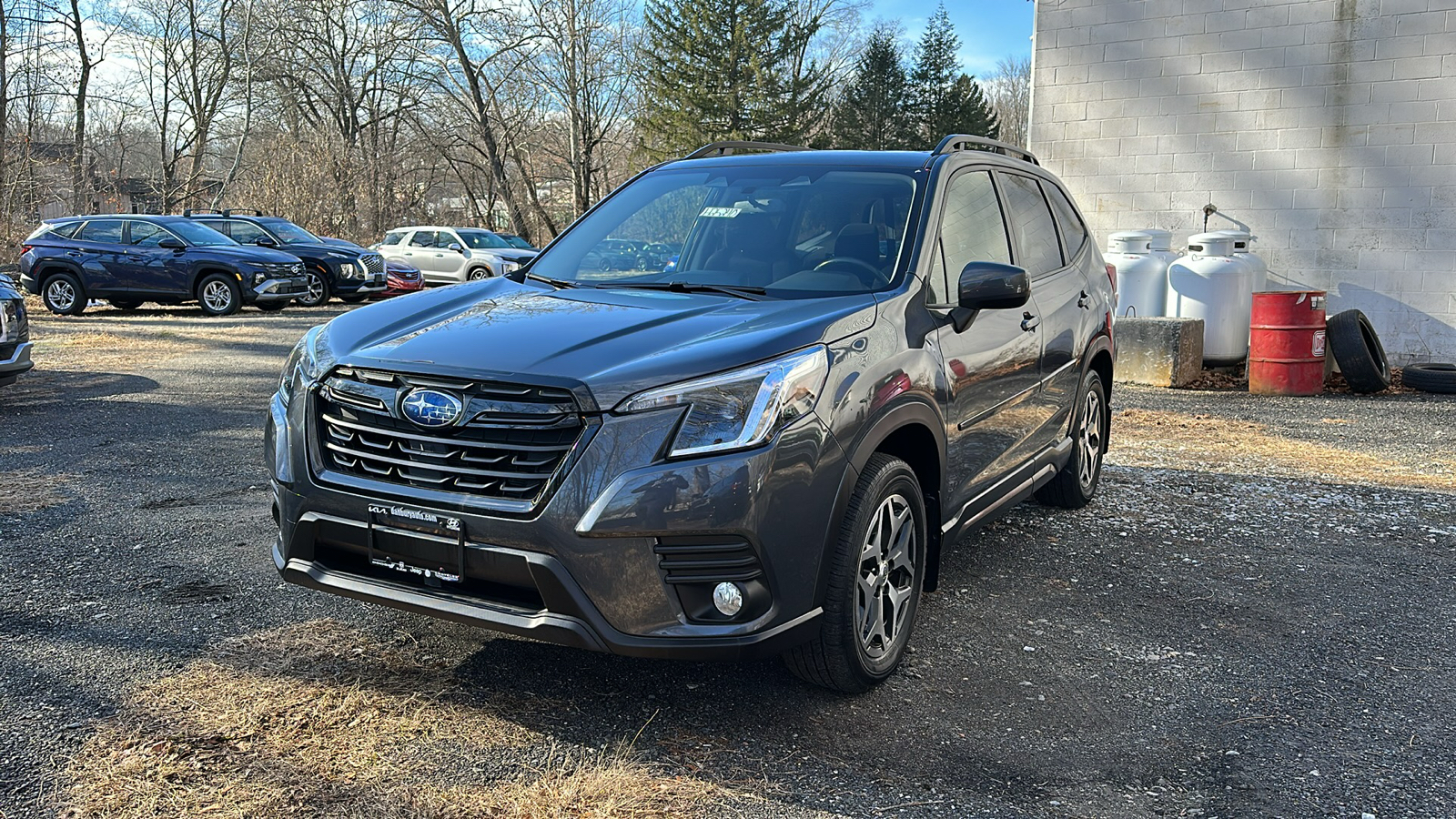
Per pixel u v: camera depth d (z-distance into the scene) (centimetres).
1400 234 1104
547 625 278
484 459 282
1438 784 285
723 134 4541
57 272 1758
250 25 4041
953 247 401
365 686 326
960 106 5847
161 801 258
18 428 747
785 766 286
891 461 325
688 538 276
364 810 257
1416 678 358
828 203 404
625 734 301
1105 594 438
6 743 284
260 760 280
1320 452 735
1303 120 1135
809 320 311
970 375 380
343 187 3484
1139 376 1082
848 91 5919
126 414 809
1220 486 632
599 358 287
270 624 375
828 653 311
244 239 1997
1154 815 267
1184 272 1128
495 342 301
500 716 310
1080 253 550
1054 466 502
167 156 4488
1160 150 1212
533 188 4534
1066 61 1256
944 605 421
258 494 561
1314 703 336
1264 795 278
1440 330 1096
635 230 426
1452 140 1066
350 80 4522
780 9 4644
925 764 289
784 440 284
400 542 293
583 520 271
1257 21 1145
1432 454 731
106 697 314
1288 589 448
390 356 301
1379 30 1087
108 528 493
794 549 289
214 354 1209
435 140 4819
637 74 4584
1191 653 376
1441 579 464
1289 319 1005
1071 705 331
